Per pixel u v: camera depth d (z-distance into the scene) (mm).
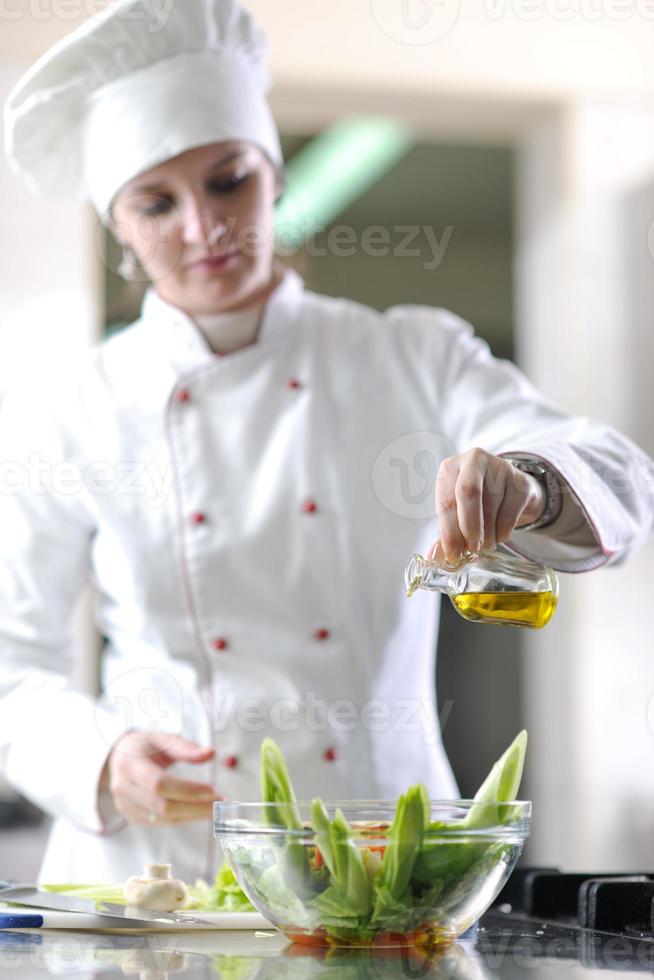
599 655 3596
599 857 3549
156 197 1757
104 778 1558
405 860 877
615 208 3668
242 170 1758
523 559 1108
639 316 3668
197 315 1846
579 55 3631
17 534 1837
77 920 1038
